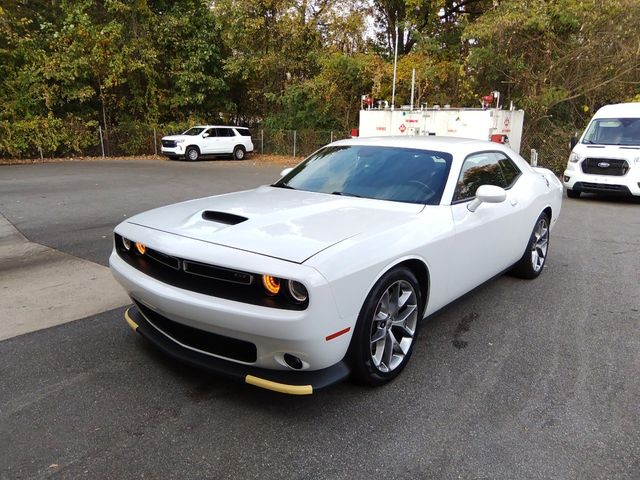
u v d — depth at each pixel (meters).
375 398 3.03
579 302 4.73
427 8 22.77
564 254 6.53
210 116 27.88
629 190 10.50
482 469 2.43
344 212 3.38
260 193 4.04
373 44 25.05
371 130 15.38
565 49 17.27
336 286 2.58
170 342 3.12
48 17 25.03
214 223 3.13
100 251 6.38
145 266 3.09
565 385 3.21
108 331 3.92
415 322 3.34
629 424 2.80
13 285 5.02
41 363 3.39
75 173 16.64
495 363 3.50
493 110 13.15
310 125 25.27
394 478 2.36
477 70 18.31
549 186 5.47
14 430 2.67
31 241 6.92
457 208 3.70
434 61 21.05
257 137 26.78
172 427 2.72
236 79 26.97
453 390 3.14
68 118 23.25
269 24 24.73
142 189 12.60
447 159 3.97
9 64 21.89
